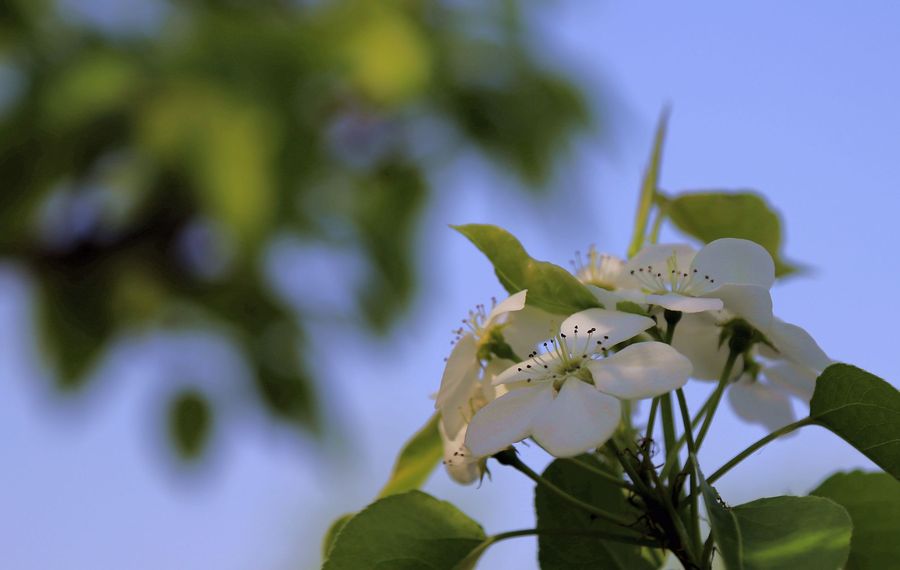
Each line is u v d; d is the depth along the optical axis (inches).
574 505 72.3
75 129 201.9
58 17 207.6
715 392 73.3
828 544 56.8
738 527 59.7
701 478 61.1
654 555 78.7
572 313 72.9
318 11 205.2
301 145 200.5
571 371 66.9
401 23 206.4
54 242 228.5
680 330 80.0
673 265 76.1
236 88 191.8
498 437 64.4
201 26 197.3
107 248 231.5
